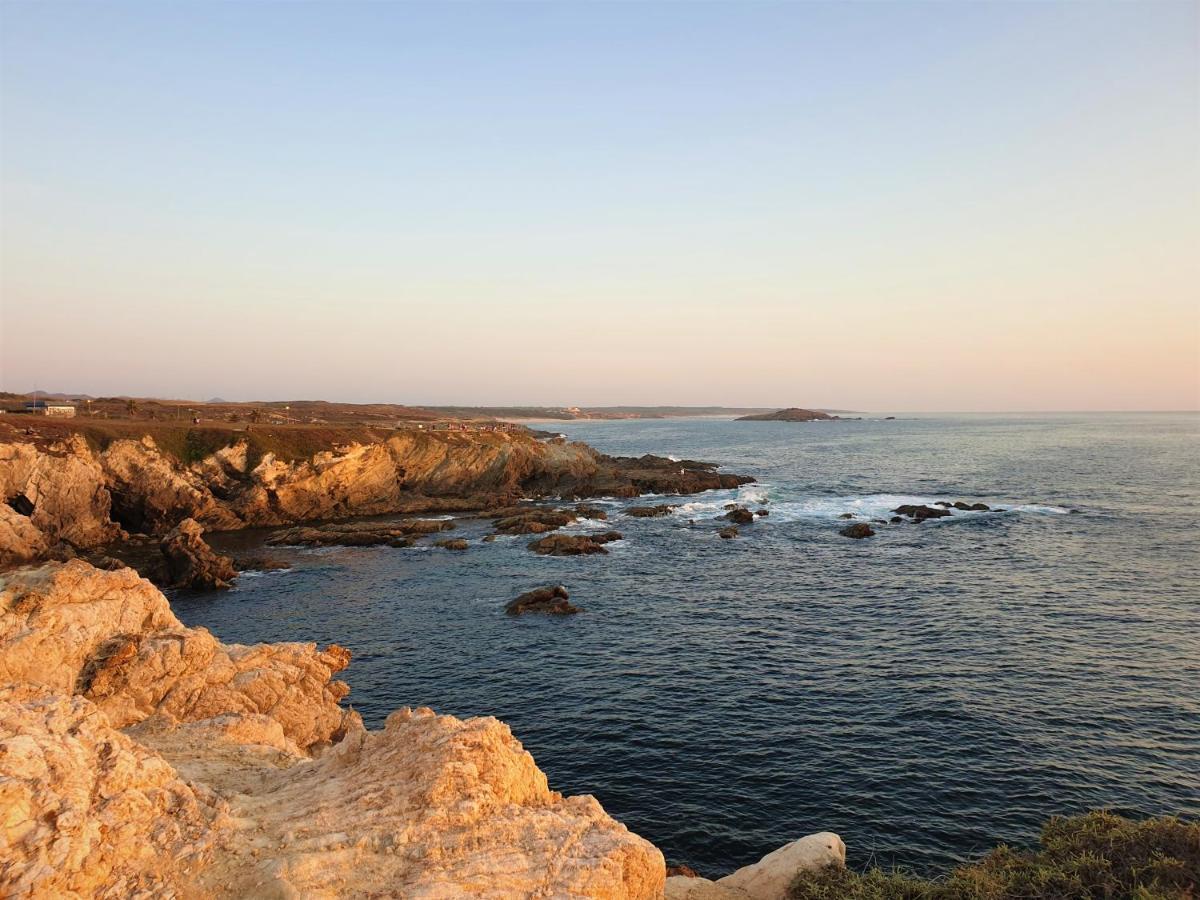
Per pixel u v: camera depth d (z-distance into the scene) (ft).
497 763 34.91
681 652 110.52
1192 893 34.91
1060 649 105.91
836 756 76.79
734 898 41.60
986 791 69.31
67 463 199.93
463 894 26.78
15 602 50.03
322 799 33.06
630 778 73.72
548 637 119.55
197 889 25.66
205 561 157.69
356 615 134.92
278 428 267.59
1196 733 79.61
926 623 120.37
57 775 27.17
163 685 53.42
